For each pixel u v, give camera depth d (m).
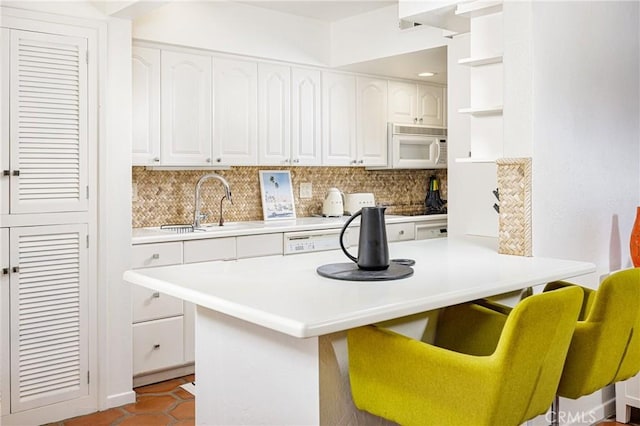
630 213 3.31
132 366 3.42
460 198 3.64
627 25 3.28
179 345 3.68
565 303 1.55
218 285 1.85
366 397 1.70
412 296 1.67
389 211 5.64
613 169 3.15
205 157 4.06
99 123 3.16
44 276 3.02
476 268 2.17
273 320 1.44
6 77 2.87
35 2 2.93
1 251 2.88
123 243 3.27
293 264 2.28
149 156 3.80
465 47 3.56
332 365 1.75
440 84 5.64
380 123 5.12
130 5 2.99
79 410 3.15
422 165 5.41
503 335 1.45
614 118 3.16
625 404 3.01
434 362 1.52
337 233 4.55
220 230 3.92
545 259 2.41
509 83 2.61
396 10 4.21
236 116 4.21
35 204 2.97
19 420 2.96
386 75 5.10
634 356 2.05
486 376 1.45
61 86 3.03
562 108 2.73
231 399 1.99
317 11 4.38
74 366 3.13
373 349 1.65
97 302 3.19
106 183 3.19
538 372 1.56
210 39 4.01
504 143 2.64
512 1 2.59
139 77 3.73
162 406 3.29
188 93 3.96
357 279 1.91
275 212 4.71
